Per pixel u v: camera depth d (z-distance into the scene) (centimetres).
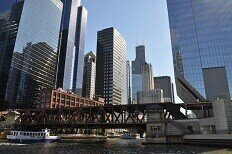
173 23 17550
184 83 15912
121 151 5403
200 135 6781
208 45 16075
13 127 10781
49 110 10581
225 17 16425
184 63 16288
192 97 15538
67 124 9488
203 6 17125
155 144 7706
